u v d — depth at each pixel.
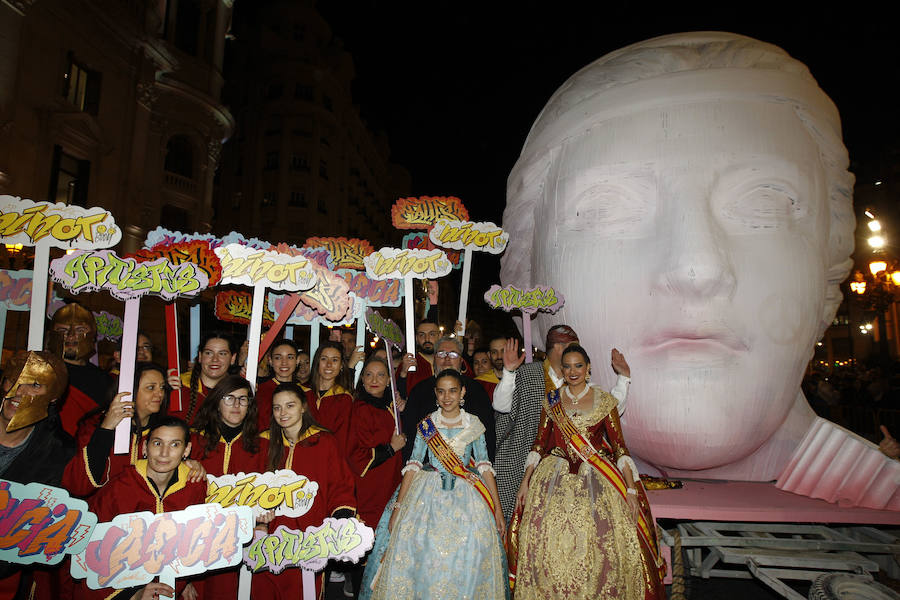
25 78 14.25
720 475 4.33
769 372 3.80
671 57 4.36
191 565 2.29
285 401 2.99
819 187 4.13
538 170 4.80
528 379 3.56
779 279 3.80
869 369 12.98
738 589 4.00
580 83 4.62
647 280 3.87
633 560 2.86
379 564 3.17
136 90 18.08
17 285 4.14
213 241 3.41
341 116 38.03
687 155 3.95
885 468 3.53
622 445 3.09
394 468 3.94
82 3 15.53
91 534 2.16
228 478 2.50
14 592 2.51
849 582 2.90
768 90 4.07
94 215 2.57
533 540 2.97
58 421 2.49
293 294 3.53
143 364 2.93
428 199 5.40
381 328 4.25
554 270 4.43
